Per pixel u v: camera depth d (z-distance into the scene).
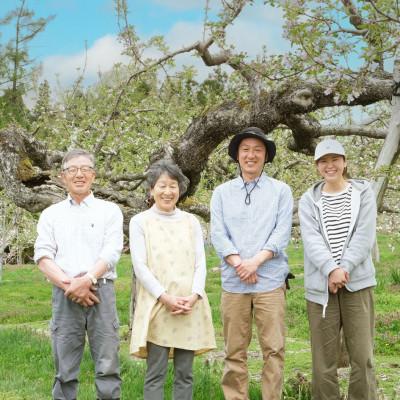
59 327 4.70
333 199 5.00
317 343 4.93
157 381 4.67
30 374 6.79
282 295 4.98
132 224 4.87
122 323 12.52
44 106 12.97
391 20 5.29
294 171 12.48
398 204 12.35
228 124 8.35
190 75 9.24
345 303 4.88
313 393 5.00
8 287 20.95
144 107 11.08
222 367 6.96
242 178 5.16
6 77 20.30
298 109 7.77
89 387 6.14
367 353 4.85
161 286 4.63
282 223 4.99
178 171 4.90
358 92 6.05
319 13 5.49
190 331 4.66
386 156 7.04
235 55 7.50
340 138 11.95
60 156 9.73
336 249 4.86
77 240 4.75
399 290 13.89
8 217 23.30
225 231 5.05
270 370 4.87
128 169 10.72
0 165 9.21
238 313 4.98
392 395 5.95
